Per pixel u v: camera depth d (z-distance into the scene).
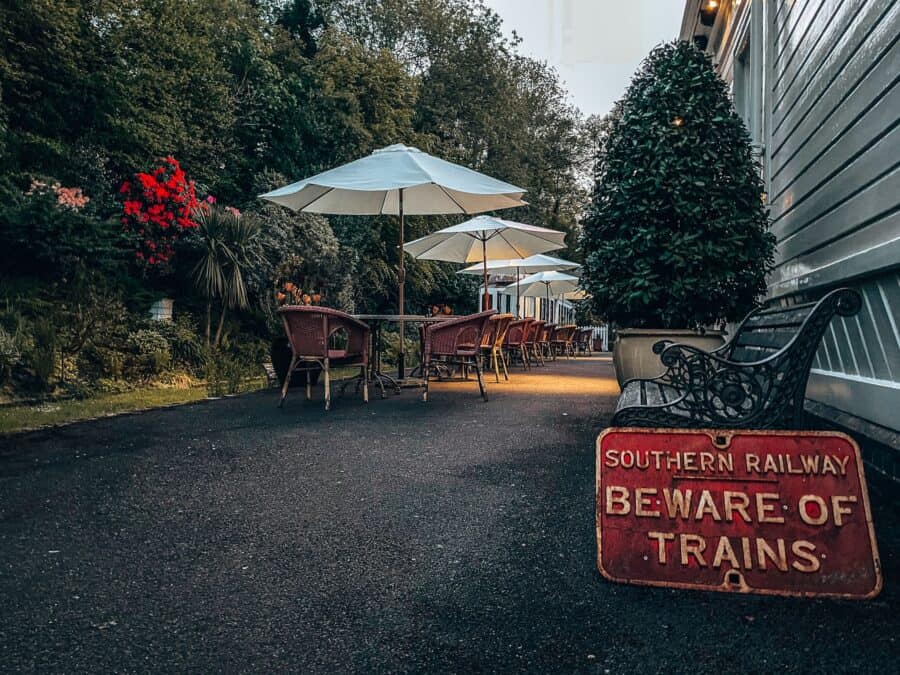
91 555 2.06
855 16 3.29
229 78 12.28
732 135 4.99
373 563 2.00
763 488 1.86
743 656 1.44
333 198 7.58
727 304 4.98
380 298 15.33
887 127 2.79
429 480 3.00
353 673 1.38
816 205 4.00
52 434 4.09
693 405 2.30
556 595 1.77
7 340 5.50
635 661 1.42
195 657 1.44
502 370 10.91
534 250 11.26
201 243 7.97
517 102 24.33
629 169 5.10
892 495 2.64
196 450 3.65
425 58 22.73
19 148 7.88
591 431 4.32
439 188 7.39
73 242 6.66
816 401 3.82
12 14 7.87
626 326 5.52
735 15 7.70
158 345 6.90
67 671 1.37
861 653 1.45
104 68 8.93
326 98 13.93
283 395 5.46
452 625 1.60
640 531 1.88
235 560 2.02
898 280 2.63
